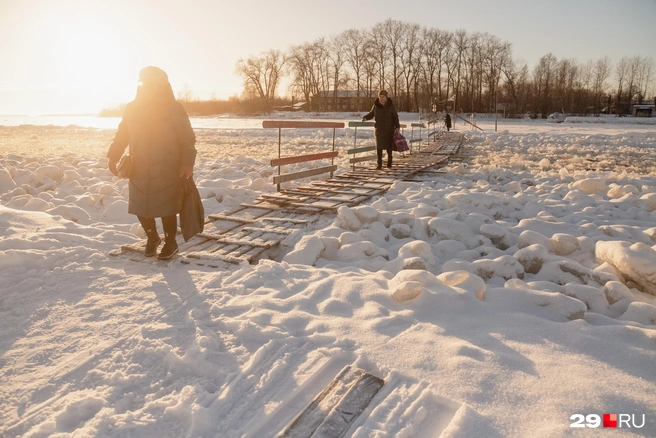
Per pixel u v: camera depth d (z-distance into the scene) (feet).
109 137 73.67
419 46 273.75
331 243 14.84
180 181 13.41
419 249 13.60
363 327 9.53
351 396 7.34
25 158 32.91
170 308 10.64
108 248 14.66
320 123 26.05
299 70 288.51
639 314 10.20
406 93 284.82
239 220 18.16
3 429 6.74
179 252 14.39
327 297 11.20
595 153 50.57
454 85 279.90
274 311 10.28
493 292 11.14
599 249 13.89
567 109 269.03
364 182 27.96
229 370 8.17
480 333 9.34
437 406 7.20
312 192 24.17
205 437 6.59
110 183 25.50
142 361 8.55
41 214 17.20
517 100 260.42
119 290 11.60
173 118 12.92
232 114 288.92
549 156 47.83
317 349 8.76
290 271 12.92
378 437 6.45
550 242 15.08
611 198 24.62
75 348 8.96
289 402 7.41
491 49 268.21
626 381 7.54
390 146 33.45
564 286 11.64
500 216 20.38
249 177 27.37
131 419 6.90
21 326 9.76
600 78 281.54
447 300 10.43
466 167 38.22
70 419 7.08
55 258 13.37
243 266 13.14
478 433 6.49
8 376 8.05
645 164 40.68
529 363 8.13
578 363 8.09
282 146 58.75
